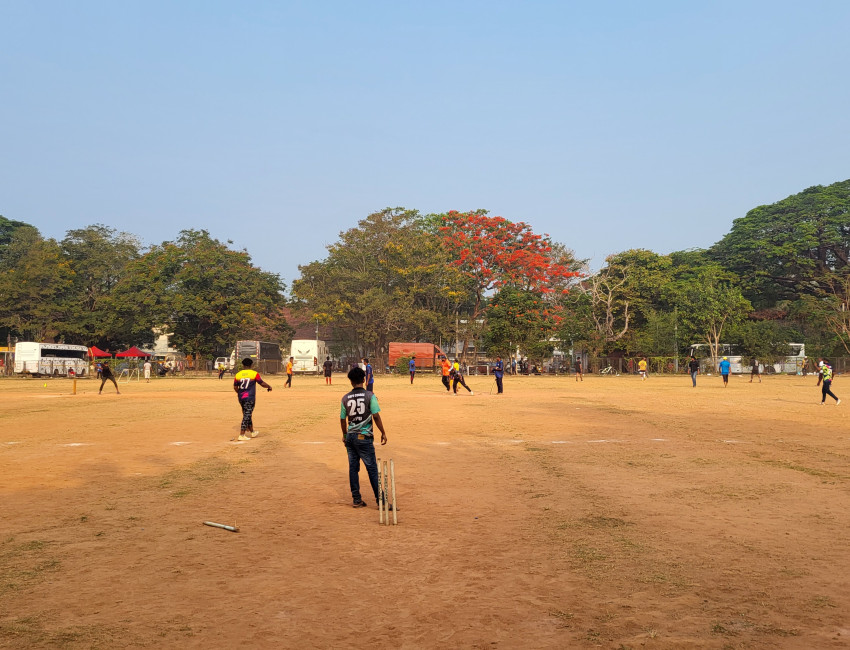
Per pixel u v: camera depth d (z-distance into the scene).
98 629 4.62
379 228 75.88
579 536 7.11
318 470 11.49
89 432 17.20
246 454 13.37
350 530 7.41
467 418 21.03
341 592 5.37
